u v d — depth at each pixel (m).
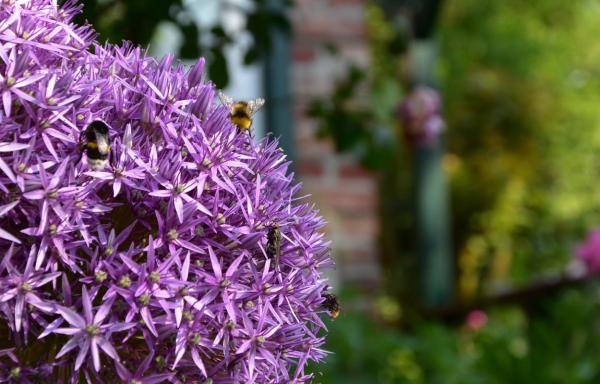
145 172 1.80
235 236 1.84
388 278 11.73
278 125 6.54
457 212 17.94
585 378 6.03
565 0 21.67
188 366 1.79
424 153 8.63
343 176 6.95
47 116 1.71
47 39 1.82
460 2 20.59
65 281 1.65
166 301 1.71
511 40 20.36
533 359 6.10
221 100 2.13
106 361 1.75
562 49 20.78
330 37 6.91
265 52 4.42
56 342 1.73
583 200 19.38
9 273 1.62
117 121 1.87
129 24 3.84
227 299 1.77
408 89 8.08
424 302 8.59
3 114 1.70
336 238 6.93
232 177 1.93
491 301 8.06
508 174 18.48
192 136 1.87
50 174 1.67
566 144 19.66
